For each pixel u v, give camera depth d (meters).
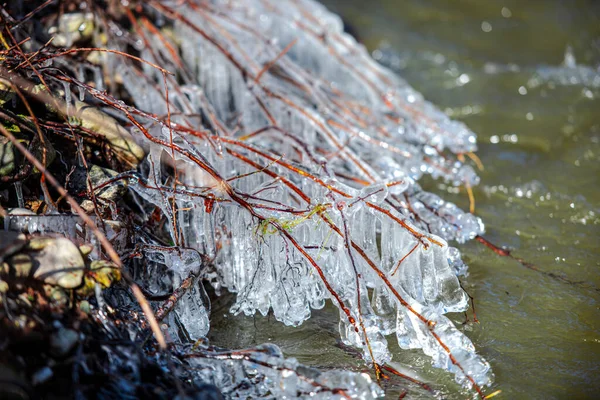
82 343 2.27
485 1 7.25
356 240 2.88
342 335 2.78
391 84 4.86
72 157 3.01
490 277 3.24
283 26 4.92
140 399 2.24
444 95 5.38
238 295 2.95
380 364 2.66
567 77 5.67
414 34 6.56
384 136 4.28
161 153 3.10
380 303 2.82
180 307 2.76
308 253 2.85
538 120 4.93
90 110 3.07
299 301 2.85
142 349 2.44
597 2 7.07
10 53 2.96
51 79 3.09
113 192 2.88
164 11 4.22
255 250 2.86
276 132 3.64
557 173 4.21
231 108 4.33
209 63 4.29
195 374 2.45
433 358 2.67
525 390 2.56
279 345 2.79
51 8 3.87
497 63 5.98
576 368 2.68
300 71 4.43
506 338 2.84
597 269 3.31
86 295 2.42
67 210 2.78
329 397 2.37
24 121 2.81
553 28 6.64
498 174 4.21
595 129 4.78
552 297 3.10
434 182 4.11
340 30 5.30
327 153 3.80
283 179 2.97
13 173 2.62
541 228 3.66
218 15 4.44
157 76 3.99
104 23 3.91
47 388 2.10
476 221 3.54
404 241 2.83
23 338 2.14
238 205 2.86
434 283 2.83
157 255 2.85
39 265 2.35
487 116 5.01
